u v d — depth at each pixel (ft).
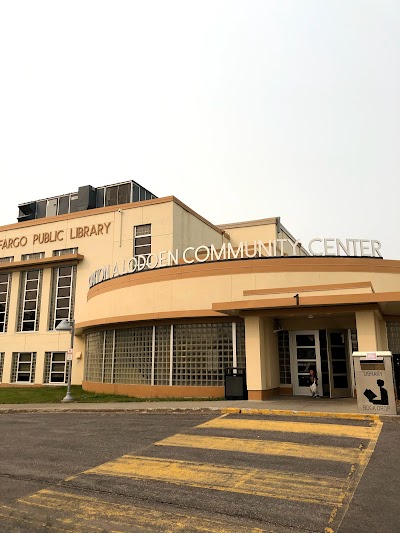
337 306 48.29
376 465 24.38
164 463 25.71
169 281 62.08
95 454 28.37
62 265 95.81
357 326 47.50
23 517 18.22
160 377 60.54
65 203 112.06
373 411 39.27
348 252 59.41
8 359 97.19
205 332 58.80
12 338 98.07
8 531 16.92
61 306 95.09
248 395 50.88
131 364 64.80
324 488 20.94
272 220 110.11
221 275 59.36
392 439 30.35
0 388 89.15
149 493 20.77
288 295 51.13
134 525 17.25
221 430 34.55
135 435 34.04
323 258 57.88
